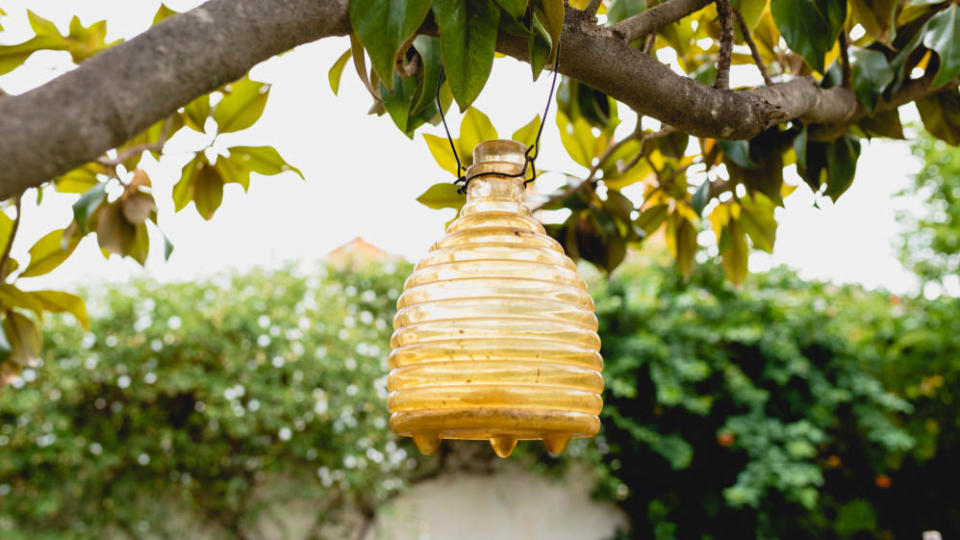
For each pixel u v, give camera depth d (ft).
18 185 2.13
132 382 19.77
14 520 19.69
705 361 24.17
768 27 6.63
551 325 3.30
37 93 2.16
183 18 2.47
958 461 27.61
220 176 6.00
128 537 20.65
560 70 3.70
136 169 6.07
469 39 3.15
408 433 3.53
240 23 2.58
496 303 3.27
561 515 23.99
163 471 20.48
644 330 24.04
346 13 2.91
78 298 5.85
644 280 23.93
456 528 23.07
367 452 20.51
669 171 7.78
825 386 24.17
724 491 23.22
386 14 2.91
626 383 23.31
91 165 5.91
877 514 26.48
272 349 20.15
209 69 2.49
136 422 19.95
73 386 19.26
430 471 23.04
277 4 2.70
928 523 27.22
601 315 24.20
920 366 27.20
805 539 24.52
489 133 5.61
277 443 20.71
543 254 3.48
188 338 19.83
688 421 24.35
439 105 3.78
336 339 20.88
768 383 24.56
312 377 20.20
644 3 5.50
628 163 6.84
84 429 19.74
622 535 24.36
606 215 6.70
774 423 23.58
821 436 23.07
